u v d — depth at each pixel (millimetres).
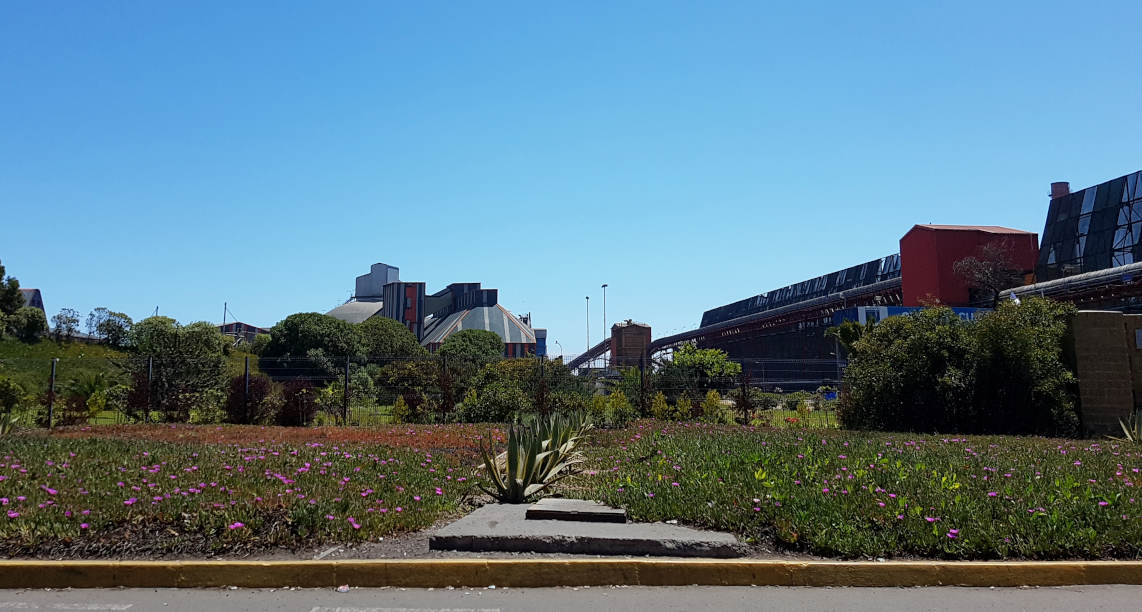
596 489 8977
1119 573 6098
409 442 15180
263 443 14312
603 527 6934
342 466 10641
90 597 5617
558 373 24359
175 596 5656
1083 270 61938
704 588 5891
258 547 6512
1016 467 10180
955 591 5852
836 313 63719
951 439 14609
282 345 73312
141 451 11773
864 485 8555
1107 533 6641
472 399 23312
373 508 7625
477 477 10570
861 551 6355
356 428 19234
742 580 5984
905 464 10375
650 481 9055
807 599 5609
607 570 5996
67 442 12922
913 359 18469
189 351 25797
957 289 66625
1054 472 9695
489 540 6473
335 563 5953
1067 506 7430
